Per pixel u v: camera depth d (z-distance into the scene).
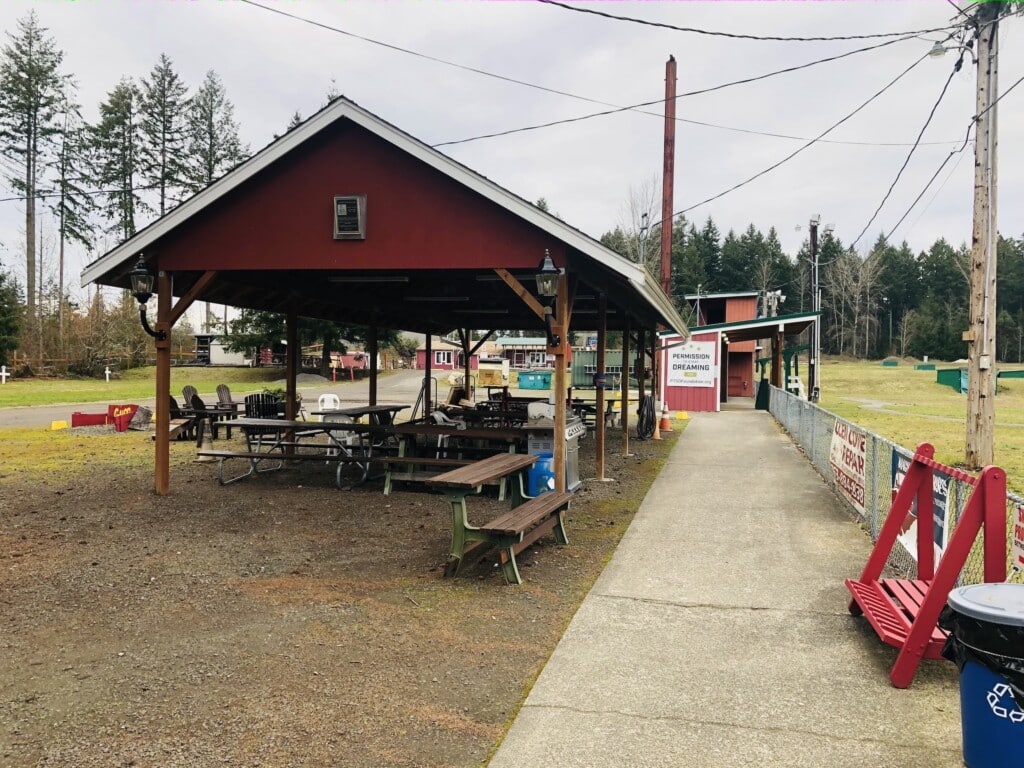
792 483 9.92
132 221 49.72
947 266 92.12
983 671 2.71
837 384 44.62
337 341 47.22
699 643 4.29
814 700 3.54
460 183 7.75
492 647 4.25
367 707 3.47
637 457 12.82
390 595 5.18
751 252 89.75
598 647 4.23
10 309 44.38
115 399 28.42
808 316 26.30
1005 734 2.64
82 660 4.03
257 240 8.30
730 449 14.01
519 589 5.33
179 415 14.21
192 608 4.89
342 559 6.12
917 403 32.00
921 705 3.49
